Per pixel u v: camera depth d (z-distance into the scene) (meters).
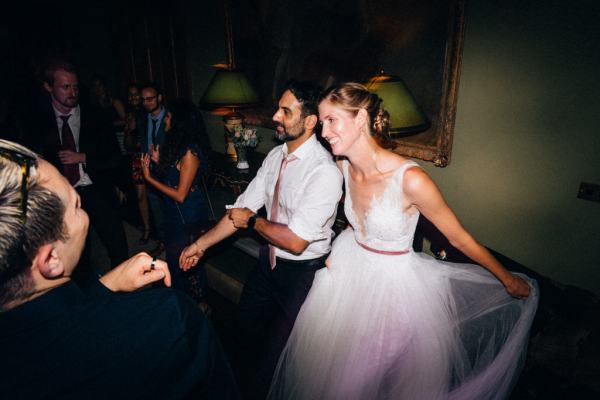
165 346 0.59
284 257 1.96
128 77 5.66
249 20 3.81
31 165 0.54
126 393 0.54
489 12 2.38
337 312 1.71
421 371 1.56
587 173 2.22
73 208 0.60
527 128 2.40
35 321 0.53
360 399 1.59
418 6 2.64
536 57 2.26
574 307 1.98
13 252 0.51
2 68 5.18
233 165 3.79
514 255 2.68
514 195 2.56
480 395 1.55
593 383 1.81
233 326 2.75
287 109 1.72
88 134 2.88
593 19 2.02
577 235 2.36
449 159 2.80
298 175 1.82
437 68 2.66
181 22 4.62
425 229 2.56
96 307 0.59
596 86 2.09
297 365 1.76
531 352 1.95
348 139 1.50
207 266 3.19
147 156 2.49
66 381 0.51
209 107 3.57
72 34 5.57
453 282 1.76
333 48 3.23
